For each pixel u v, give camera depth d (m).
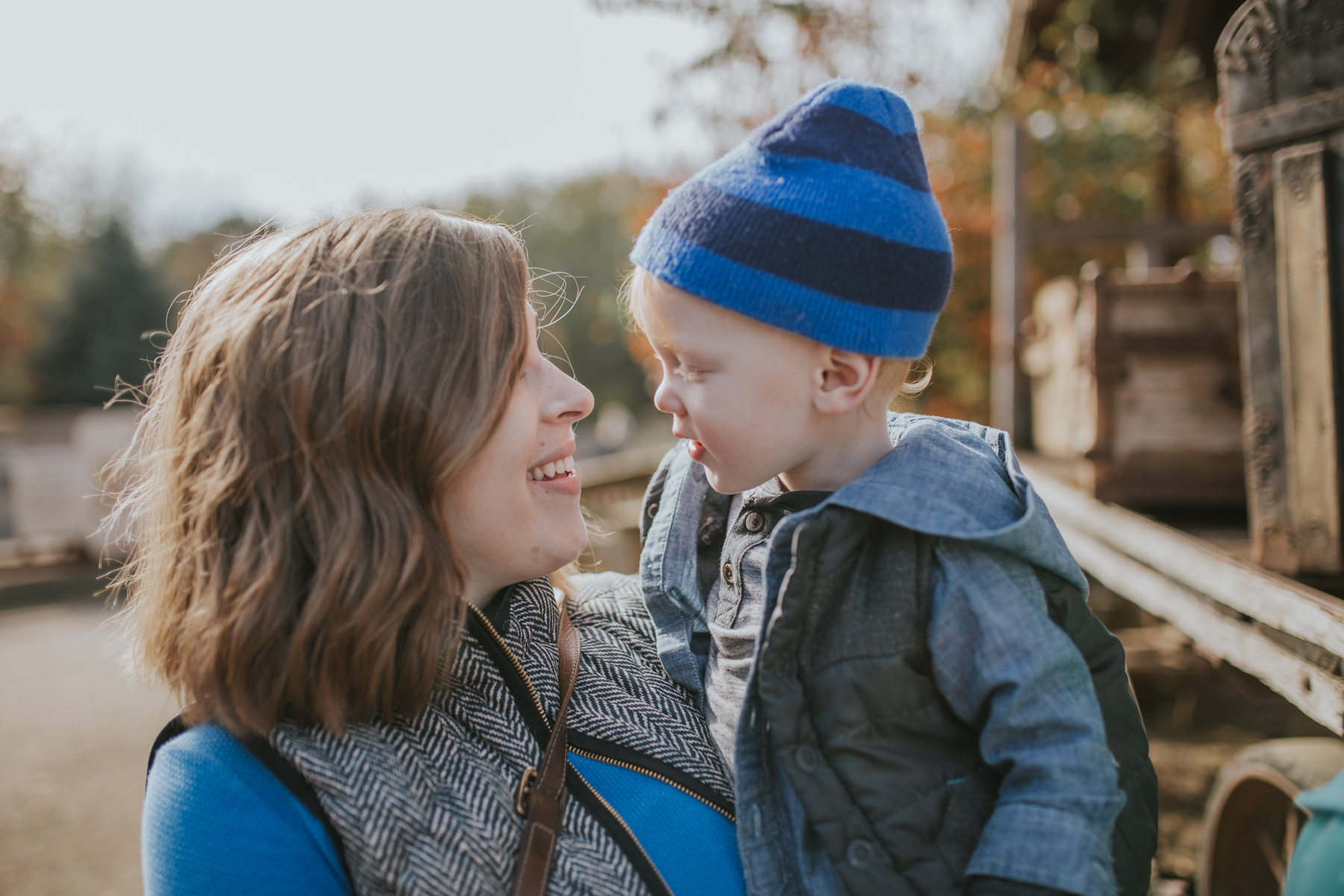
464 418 1.01
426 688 0.98
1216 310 2.27
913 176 1.03
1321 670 1.32
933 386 5.77
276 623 0.94
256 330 0.99
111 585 1.19
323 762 0.93
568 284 1.49
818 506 1.00
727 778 1.11
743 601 1.15
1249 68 1.54
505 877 0.92
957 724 1.00
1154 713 3.85
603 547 4.39
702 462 1.11
